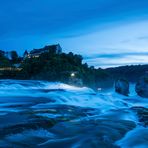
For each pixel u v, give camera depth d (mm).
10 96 21719
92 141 9062
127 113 15141
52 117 12305
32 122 10750
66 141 8984
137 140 9766
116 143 9344
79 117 13172
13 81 32344
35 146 8344
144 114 14648
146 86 28375
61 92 24797
